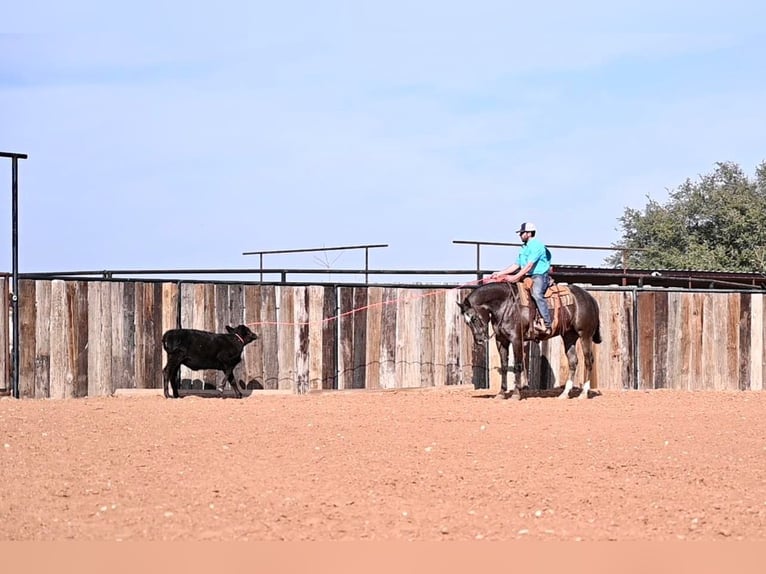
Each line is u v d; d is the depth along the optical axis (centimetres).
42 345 1725
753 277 2630
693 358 2141
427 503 965
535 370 2038
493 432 1346
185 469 1084
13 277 1705
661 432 1377
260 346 1869
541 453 1210
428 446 1234
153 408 1520
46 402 1611
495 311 1764
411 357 1969
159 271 1981
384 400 1723
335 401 1692
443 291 1989
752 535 876
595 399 1791
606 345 2081
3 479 1032
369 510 935
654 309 2116
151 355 1795
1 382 1705
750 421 1488
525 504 969
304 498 972
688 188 4197
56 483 1017
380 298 1952
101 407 1526
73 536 845
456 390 1961
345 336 1925
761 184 4209
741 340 2173
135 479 1038
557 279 2383
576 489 1032
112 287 1770
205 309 1834
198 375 1834
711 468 1145
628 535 869
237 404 1609
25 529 863
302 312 1898
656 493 1023
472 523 898
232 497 972
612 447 1259
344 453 1179
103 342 1764
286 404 1627
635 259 4156
